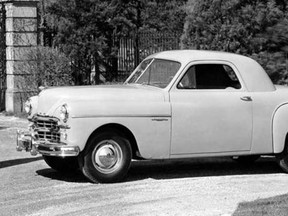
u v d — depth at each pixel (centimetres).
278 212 693
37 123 909
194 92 925
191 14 1563
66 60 1811
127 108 878
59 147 852
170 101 906
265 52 1497
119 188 855
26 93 1798
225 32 1498
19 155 1160
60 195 812
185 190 843
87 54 1923
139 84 982
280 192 831
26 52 1820
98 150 875
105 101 872
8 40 1844
